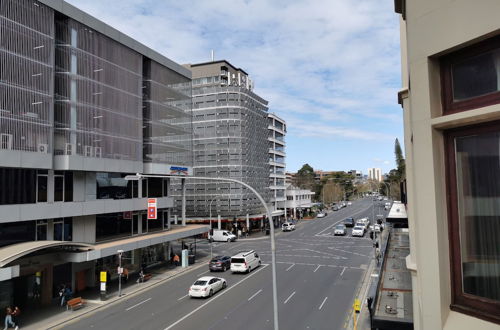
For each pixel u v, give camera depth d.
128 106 32.59
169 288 28.80
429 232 4.28
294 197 87.31
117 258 32.56
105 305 24.50
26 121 23.14
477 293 4.04
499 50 3.84
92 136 28.36
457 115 4.01
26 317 22.03
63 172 26.53
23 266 23.16
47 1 24.89
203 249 48.56
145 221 36.59
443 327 4.12
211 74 69.75
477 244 4.06
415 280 7.84
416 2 4.48
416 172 4.45
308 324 19.50
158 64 37.84
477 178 4.09
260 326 19.33
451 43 4.05
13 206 22.44
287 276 31.39
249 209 62.78
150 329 19.42
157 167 36.53
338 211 105.31
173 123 40.19
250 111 65.81
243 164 61.97
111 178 31.28
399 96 9.18
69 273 27.61
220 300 24.67
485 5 3.74
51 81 24.91
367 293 25.16
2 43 22.17
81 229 28.23
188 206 62.09
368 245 47.25
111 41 31.02
